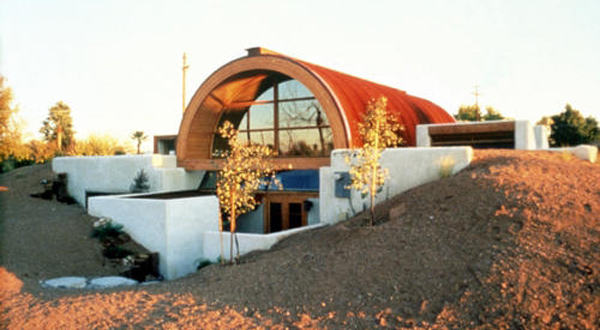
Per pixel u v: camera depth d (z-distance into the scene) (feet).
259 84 71.31
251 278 32.48
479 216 30.60
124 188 75.25
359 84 72.54
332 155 52.16
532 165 37.70
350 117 58.80
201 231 53.62
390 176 48.32
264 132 70.44
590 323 19.72
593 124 129.49
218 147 76.84
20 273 40.29
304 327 23.58
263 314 25.88
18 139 85.97
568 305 20.97
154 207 50.93
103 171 78.23
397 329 22.25
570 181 33.01
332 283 28.17
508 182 34.19
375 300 25.29
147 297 30.53
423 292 24.86
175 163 75.41
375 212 43.24
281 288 29.30
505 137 60.44
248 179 41.96
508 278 23.53
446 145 64.90
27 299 30.81
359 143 58.85
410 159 47.03
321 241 37.35
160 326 24.76
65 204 76.74
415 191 42.09
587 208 28.09
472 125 60.39
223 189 44.55
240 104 71.67
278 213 66.23
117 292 32.45
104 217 57.52
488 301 22.59
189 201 52.16
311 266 31.60
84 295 31.91
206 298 29.43
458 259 26.68
